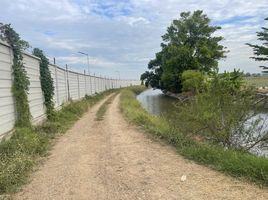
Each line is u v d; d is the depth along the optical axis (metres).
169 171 4.59
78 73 19.91
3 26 7.04
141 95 43.53
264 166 4.07
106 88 40.53
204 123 6.00
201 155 5.11
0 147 5.42
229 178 4.14
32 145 6.07
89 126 9.83
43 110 9.97
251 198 3.46
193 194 3.65
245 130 5.82
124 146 6.54
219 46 34.47
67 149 6.45
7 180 4.16
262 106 5.88
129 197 3.66
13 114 6.98
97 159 5.50
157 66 42.06
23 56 7.94
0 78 6.25
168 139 6.73
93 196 3.76
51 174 4.71
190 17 34.94
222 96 5.92
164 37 36.28
